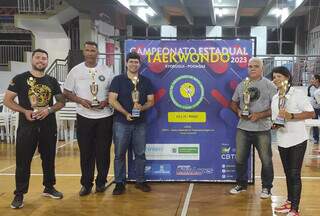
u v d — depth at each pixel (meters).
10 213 4.01
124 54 5.00
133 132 4.68
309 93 9.31
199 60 4.95
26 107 4.16
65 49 16.02
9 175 5.64
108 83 4.60
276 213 3.98
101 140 4.57
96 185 4.74
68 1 14.01
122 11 17.97
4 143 8.75
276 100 3.89
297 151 3.74
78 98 4.45
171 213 4.00
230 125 5.01
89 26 15.12
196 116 5.02
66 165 6.35
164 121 5.05
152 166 5.12
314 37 18.02
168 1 16.27
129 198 4.50
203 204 4.29
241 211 4.05
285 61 12.76
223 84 4.96
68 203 4.32
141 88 4.56
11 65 13.12
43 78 4.23
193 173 5.11
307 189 4.91
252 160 5.03
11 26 17.44
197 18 21.33
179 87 5.00
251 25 20.84
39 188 4.92
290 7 16.39
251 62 4.44
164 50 4.96
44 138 4.34
